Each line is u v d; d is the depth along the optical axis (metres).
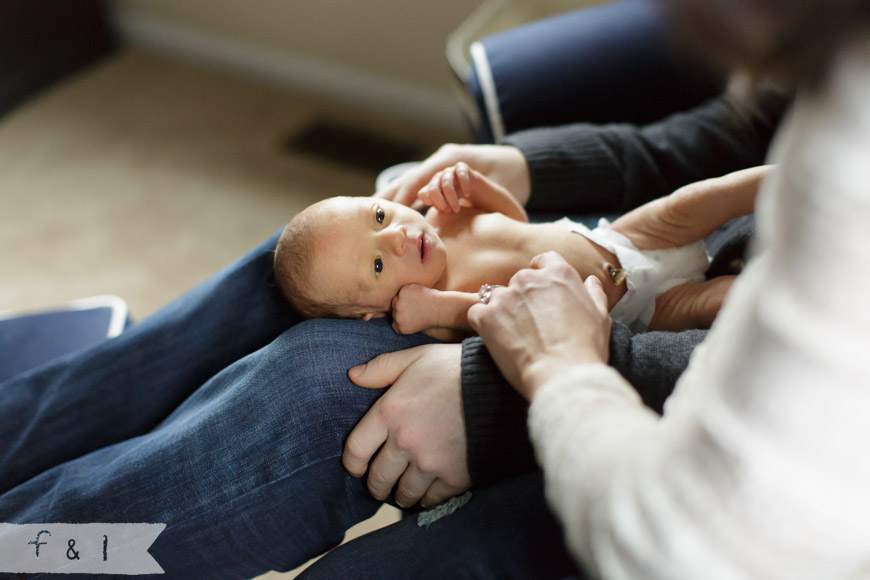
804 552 0.38
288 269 0.95
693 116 1.17
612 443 0.49
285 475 0.79
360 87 2.53
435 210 1.10
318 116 2.54
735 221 1.07
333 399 0.79
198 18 2.70
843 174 0.31
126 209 2.26
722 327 0.45
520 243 1.00
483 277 0.99
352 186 2.28
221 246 2.13
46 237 2.18
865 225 0.31
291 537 0.85
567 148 1.13
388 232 0.94
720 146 1.12
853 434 0.34
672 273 0.97
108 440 1.06
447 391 0.77
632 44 1.31
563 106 1.33
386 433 0.77
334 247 0.93
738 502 0.38
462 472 0.78
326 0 2.36
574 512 0.50
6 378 1.38
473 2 2.12
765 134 1.11
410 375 0.79
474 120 1.65
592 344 0.67
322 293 0.95
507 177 1.12
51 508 0.86
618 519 0.44
